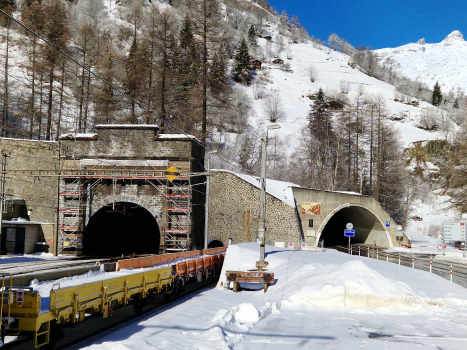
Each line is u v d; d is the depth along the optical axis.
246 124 101.56
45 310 9.46
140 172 38.84
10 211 39.59
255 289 19.88
